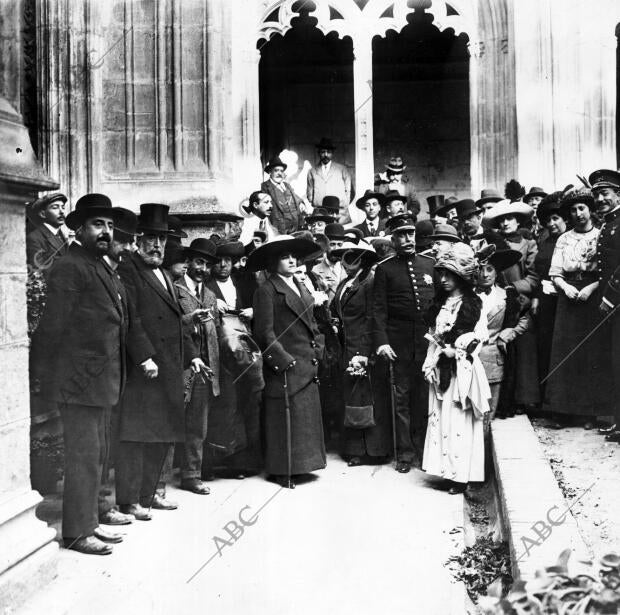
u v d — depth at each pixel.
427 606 4.71
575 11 12.61
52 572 4.37
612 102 12.66
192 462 6.74
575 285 7.54
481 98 13.52
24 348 4.31
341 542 5.68
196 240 7.02
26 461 4.31
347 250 8.17
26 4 10.38
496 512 6.22
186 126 10.21
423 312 7.68
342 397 8.41
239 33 13.78
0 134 4.11
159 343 6.04
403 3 14.19
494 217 8.57
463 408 6.81
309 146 19.30
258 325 7.18
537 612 2.73
